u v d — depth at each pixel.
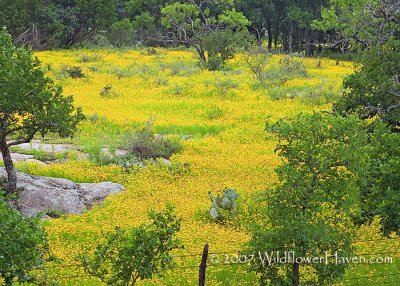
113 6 75.81
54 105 18.75
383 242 16.17
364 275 13.98
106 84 43.94
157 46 82.06
